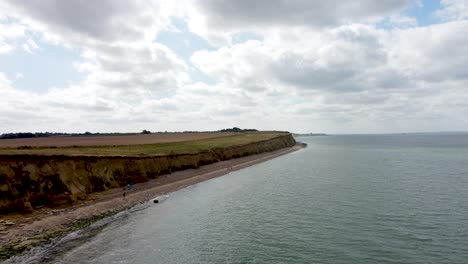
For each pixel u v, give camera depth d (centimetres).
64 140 11650
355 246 2484
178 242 2630
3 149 4762
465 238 2620
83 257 2281
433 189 4650
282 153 12294
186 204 3959
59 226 2911
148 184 5178
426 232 2777
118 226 3023
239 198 4291
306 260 2245
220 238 2722
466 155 10569
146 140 11794
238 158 9894
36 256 2255
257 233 2830
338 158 10162
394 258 2255
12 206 3103
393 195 4275
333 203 3875
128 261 2241
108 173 4688
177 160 6831
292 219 3234
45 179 3556
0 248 2344
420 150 13438
